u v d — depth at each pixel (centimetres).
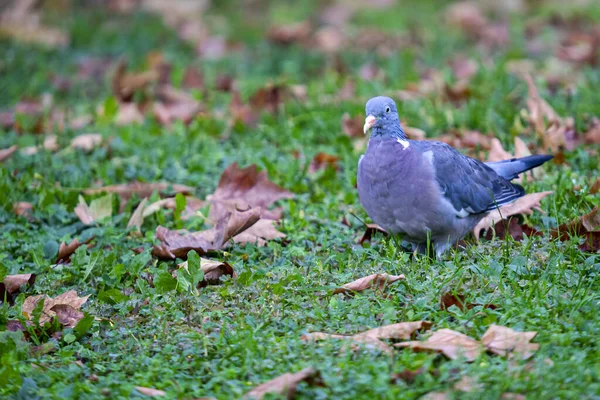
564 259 949
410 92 1600
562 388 705
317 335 811
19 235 1121
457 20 2100
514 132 1340
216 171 1313
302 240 1085
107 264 1022
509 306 838
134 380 770
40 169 1315
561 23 2100
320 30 2147
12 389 746
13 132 1500
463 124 1405
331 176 1273
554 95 1534
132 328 880
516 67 1733
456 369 741
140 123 1546
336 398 707
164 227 1088
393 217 1011
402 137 1012
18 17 2211
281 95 1603
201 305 908
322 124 1454
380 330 807
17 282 972
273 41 2073
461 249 1043
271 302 899
